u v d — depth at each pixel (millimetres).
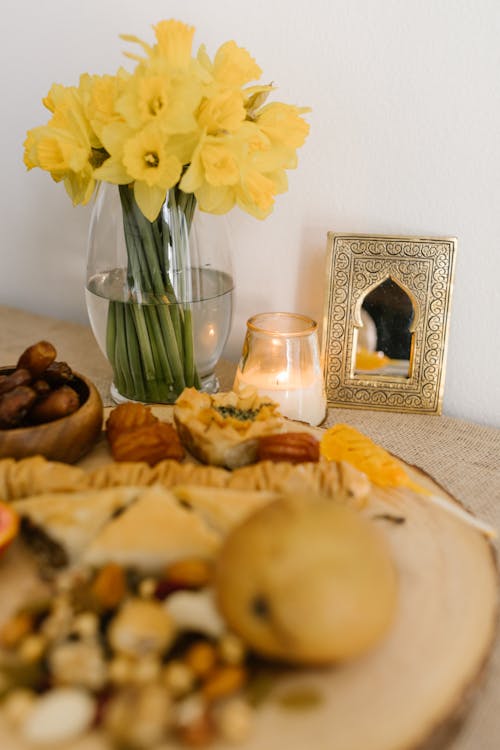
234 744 432
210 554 496
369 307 747
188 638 476
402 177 734
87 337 910
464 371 767
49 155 640
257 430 614
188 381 736
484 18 669
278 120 660
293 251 800
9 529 520
